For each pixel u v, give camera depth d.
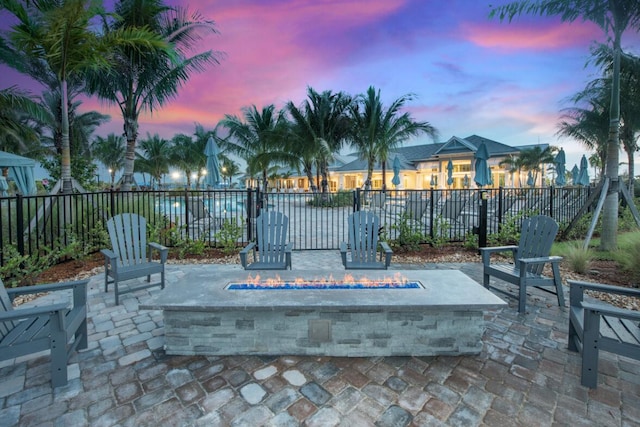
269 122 19.39
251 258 5.93
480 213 6.32
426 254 6.20
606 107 10.18
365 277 3.06
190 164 31.12
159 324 3.11
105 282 3.98
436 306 2.36
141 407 1.96
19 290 2.41
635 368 2.33
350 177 30.86
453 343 2.52
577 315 2.45
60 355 2.12
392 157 27.66
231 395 2.07
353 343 2.50
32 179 9.75
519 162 24.62
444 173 26.67
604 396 2.04
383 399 2.03
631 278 4.33
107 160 30.19
